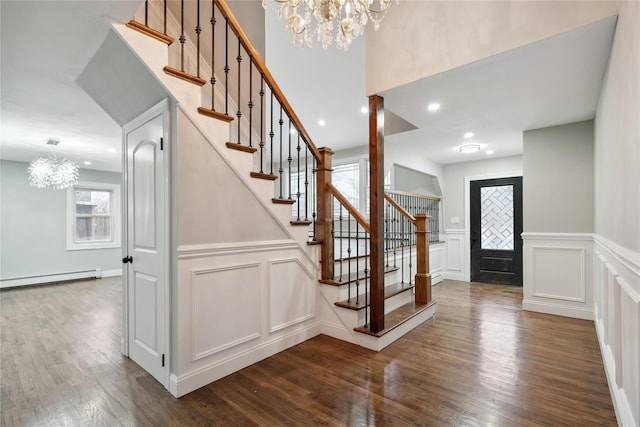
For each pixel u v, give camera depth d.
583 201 3.55
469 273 5.79
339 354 2.60
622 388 1.70
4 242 5.53
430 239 5.91
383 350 2.68
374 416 1.78
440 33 2.35
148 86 2.04
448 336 3.00
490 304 4.17
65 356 2.62
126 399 1.97
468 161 5.82
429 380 2.17
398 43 2.57
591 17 1.77
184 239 2.03
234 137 3.04
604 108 2.40
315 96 3.77
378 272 2.69
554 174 3.73
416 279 3.69
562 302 3.67
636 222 1.38
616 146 1.88
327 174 3.10
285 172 6.80
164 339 2.09
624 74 1.60
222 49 2.95
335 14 1.95
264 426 1.70
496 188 5.54
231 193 2.30
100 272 6.53
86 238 6.54
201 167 2.12
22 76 2.26
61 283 5.90
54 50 1.90
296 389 2.07
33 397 2.00
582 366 2.38
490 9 2.12
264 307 2.54
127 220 2.59
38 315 3.84
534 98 2.84
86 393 2.04
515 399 1.94
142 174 2.36
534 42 1.96
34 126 3.60
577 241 3.59
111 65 2.04
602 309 2.60
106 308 4.13
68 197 6.22
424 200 5.91
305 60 3.10
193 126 2.08
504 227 5.44
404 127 4.01
